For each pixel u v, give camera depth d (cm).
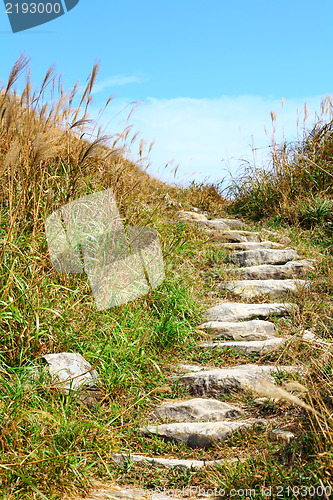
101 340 392
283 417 329
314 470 241
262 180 899
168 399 375
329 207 758
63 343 372
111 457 294
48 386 310
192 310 514
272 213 835
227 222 803
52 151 415
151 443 321
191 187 1000
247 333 473
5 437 264
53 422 285
